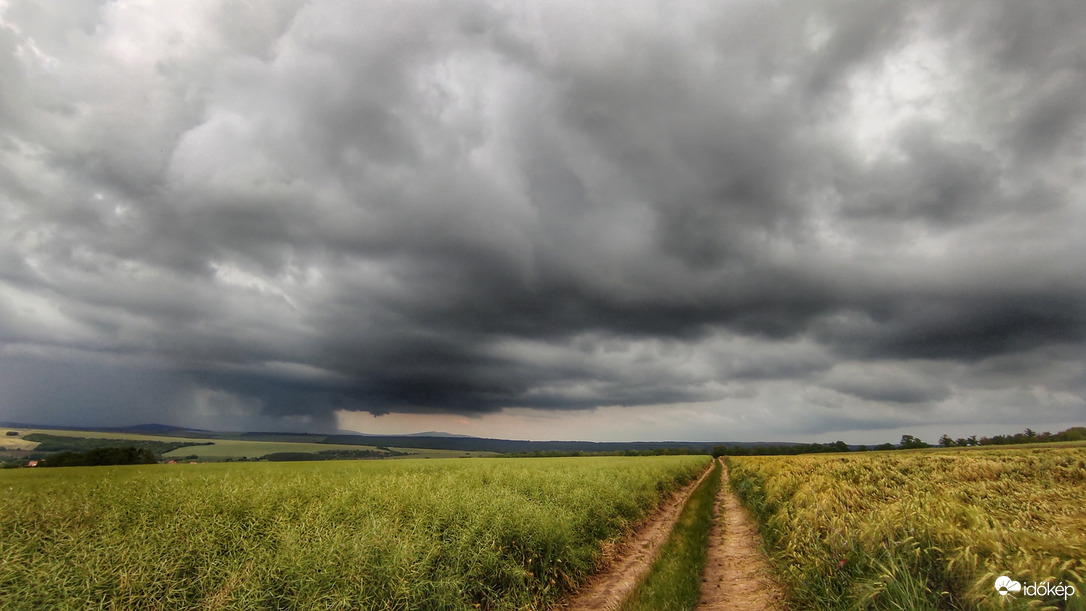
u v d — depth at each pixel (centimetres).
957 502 777
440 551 762
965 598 521
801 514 917
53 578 550
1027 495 945
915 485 1091
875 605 583
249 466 2989
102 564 588
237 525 757
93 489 979
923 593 543
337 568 621
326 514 827
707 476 4328
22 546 620
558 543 957
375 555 666
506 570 786
